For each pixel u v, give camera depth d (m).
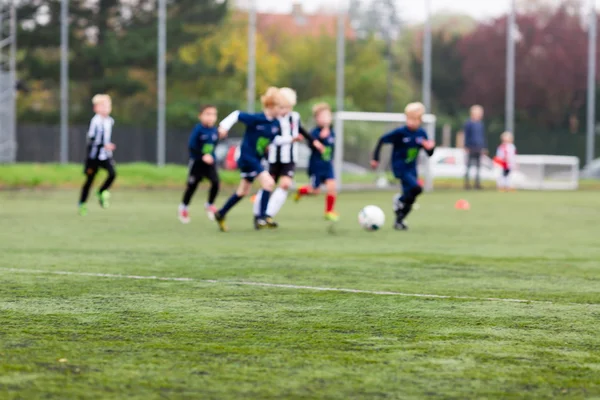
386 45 95.31
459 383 6.04
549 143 60.97
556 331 7.89
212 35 73.50
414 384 6.00
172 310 8.80
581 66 82.62
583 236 18.28
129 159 52.47
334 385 5.96
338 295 9.91
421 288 10.59
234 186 43.28
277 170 19.48
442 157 50.56
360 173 44.31
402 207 19.77
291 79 87.75
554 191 42.88
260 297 9.70
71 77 67.38
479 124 43.34
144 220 21.73
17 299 9.39
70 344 7.16
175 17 69.44
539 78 82.88
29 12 65.62
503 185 42.09
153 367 6.41
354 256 14.14
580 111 83.62
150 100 70.12
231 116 18.33
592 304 9.44
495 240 17.25
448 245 16.17
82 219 21.84
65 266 12.38
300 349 7.05
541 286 10.87
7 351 6.88
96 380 6.02
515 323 8.27
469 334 7.71
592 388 5.94
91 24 67.62
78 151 52.88
